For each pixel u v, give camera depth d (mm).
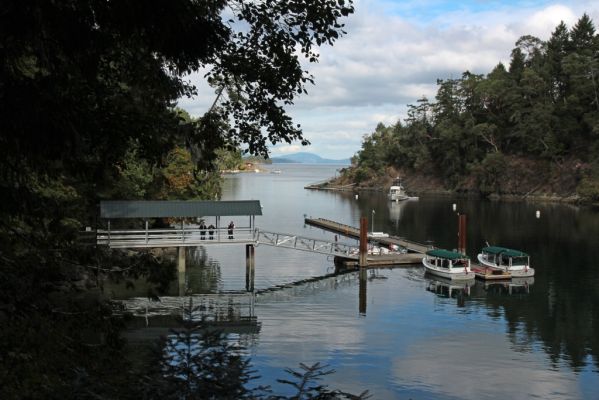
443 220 85062
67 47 7238
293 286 41625
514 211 95688
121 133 8977
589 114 115625
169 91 10219
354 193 149375
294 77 10227
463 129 136250
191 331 7145
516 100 128000
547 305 36500
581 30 131000
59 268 8789
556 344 28734
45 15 6602
